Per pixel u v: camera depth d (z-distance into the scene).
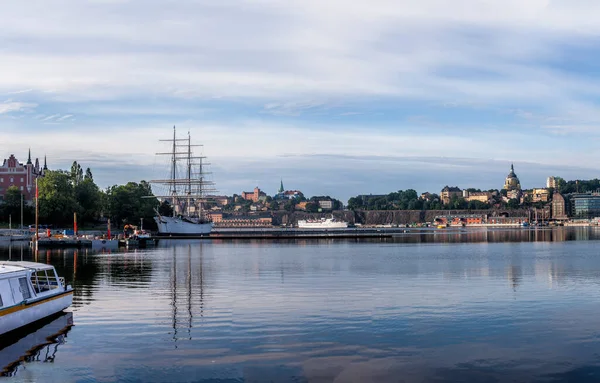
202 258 102.50
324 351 32.16
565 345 33.31
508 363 30.03
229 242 182.75
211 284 60.44
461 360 30.55
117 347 33.09
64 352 32.12
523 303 46.72
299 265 85.94
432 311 43.25
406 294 52.16
